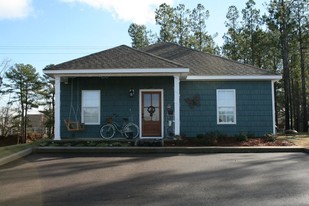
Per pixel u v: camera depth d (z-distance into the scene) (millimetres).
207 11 34438
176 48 18828
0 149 10656
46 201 5078
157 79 14531
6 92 33312
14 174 7188
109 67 12742
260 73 14812
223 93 14883
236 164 8266
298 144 12156
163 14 34219
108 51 14555
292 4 26062
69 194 5477
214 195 5312
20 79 33469
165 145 11727
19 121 33625
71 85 14438
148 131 14406
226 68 15383
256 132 14695
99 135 14305
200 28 34500
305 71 31391
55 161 8961
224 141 12719
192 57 17156
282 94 35312
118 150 10742
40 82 33812
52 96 34344
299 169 7496
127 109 14398
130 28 37594
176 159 9219
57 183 6277
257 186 5898
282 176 6738
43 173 7273
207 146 11477
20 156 9734
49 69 12688
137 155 10148
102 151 10773
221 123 14727
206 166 8000
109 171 7434
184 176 6820
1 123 33688
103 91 14445
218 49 34969
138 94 14469
